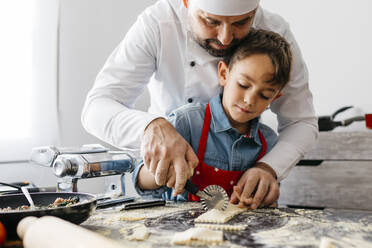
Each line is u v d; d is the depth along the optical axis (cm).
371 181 160
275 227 73
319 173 170
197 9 96
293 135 123
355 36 198
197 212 88
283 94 128
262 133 126
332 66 205
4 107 170
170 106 129
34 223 60
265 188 96
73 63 197
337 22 203
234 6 89
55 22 184
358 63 198
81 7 201
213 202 88
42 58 180
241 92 104
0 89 169
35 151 119
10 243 65
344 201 165
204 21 97
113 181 119
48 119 181
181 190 87
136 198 112
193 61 117
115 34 217
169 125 95
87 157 108
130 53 118
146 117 98
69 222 63
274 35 112
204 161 115
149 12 119
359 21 197
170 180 90
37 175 179
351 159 164
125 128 101
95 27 207
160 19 115
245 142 119
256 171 102
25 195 85
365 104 197
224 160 116
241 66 103
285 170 115
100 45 209
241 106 105
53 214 66
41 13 179
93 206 74
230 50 110
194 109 118
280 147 118
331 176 168
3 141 168
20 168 174
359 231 70
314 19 209
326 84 207
